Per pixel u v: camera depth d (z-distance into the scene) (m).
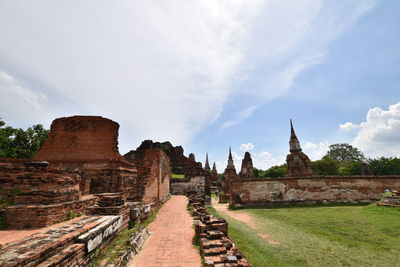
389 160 40.38
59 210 5.65
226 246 5.48
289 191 18.91
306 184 19.06
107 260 4.57
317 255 6.36
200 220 7.71
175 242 6.62
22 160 8.30
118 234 6.26
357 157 55.31
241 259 4.81
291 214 13.93
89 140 12.17
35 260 2.98
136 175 13.95
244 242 7.44
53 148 11.91
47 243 3.47
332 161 42.88
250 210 16.55
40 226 5.10
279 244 7.42
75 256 3.69
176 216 11.34
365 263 5.79
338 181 19.11
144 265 4.89
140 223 8.63
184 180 30.70
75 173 6.84
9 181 5.65
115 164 11.66
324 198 18.67
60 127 12.32
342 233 8.70
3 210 5.15
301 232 9.05
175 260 5.18
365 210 13.83
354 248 6.93
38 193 5.62
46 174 5.92
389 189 18.88
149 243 6.54
